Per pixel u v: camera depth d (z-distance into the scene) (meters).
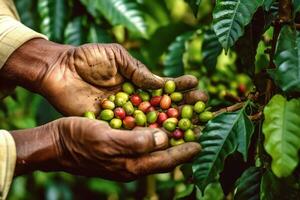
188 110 0.85
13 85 1.02
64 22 1.17
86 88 0.94
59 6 1.17
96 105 0.93
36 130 0.83
